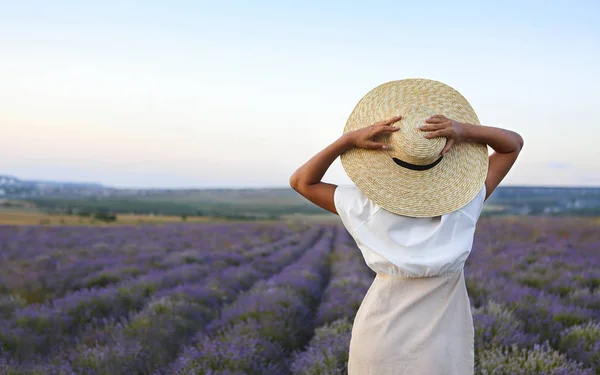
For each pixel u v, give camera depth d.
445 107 1.89
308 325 6.95
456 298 1.84
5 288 8.99
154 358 5.07
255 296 7.86
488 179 1.94
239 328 5.86
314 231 42.91
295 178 1.94
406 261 1.75
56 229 28.89
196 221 57.91
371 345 1.86
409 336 1.82
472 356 1.86
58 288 9.74
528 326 5.64
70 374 4.52
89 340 5.81
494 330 5.09
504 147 1.88
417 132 1.73
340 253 18.19
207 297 8.43
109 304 7.78
